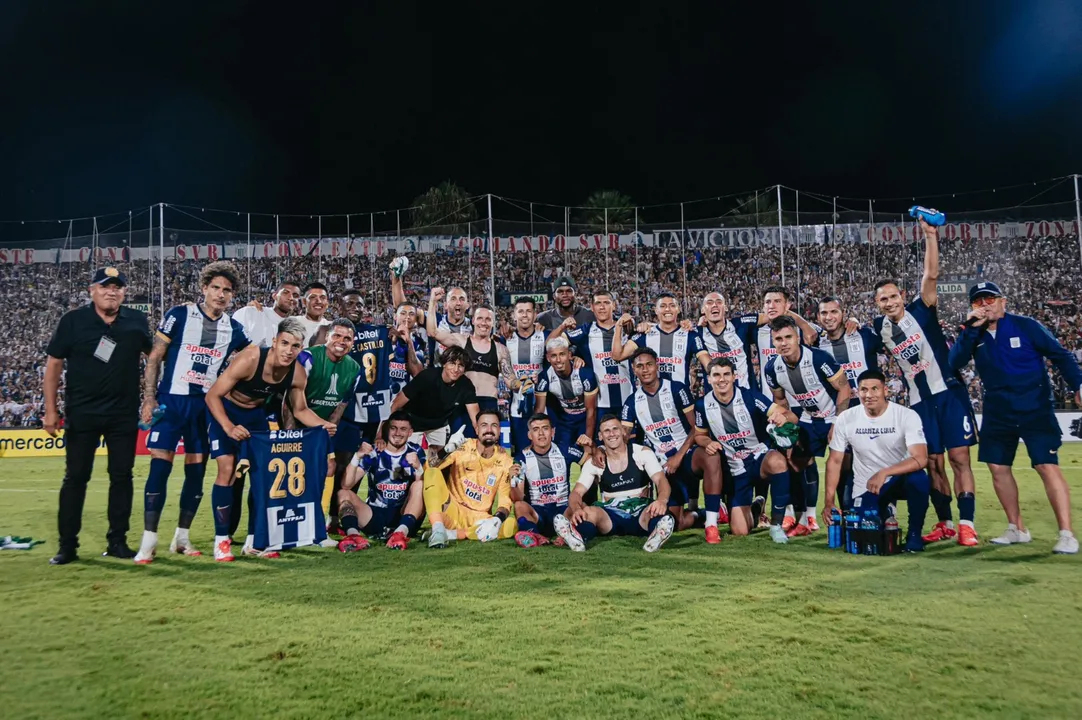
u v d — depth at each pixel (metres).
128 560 5.39
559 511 6.45
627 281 29.08
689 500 6.82
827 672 2.96
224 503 5.49
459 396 7.05
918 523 5.52
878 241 27.31
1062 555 5.25
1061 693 2.74
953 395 6.01
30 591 4.43
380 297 27.78
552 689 2.81
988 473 11.33
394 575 4.80
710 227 28.41
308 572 4.93
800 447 6.52
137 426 5.66
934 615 3.75
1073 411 17.77
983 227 26.84
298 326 5.54
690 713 2.59
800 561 5.17
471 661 3.12
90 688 2.86
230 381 5.46
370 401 7.45
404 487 6.41
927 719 2.53
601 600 4.10
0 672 3.04
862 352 6.95
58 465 15.20
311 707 2.66
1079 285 26.14
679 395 6.70
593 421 7.61
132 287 27.69
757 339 7.76
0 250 27.58
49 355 5.36
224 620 3.77
